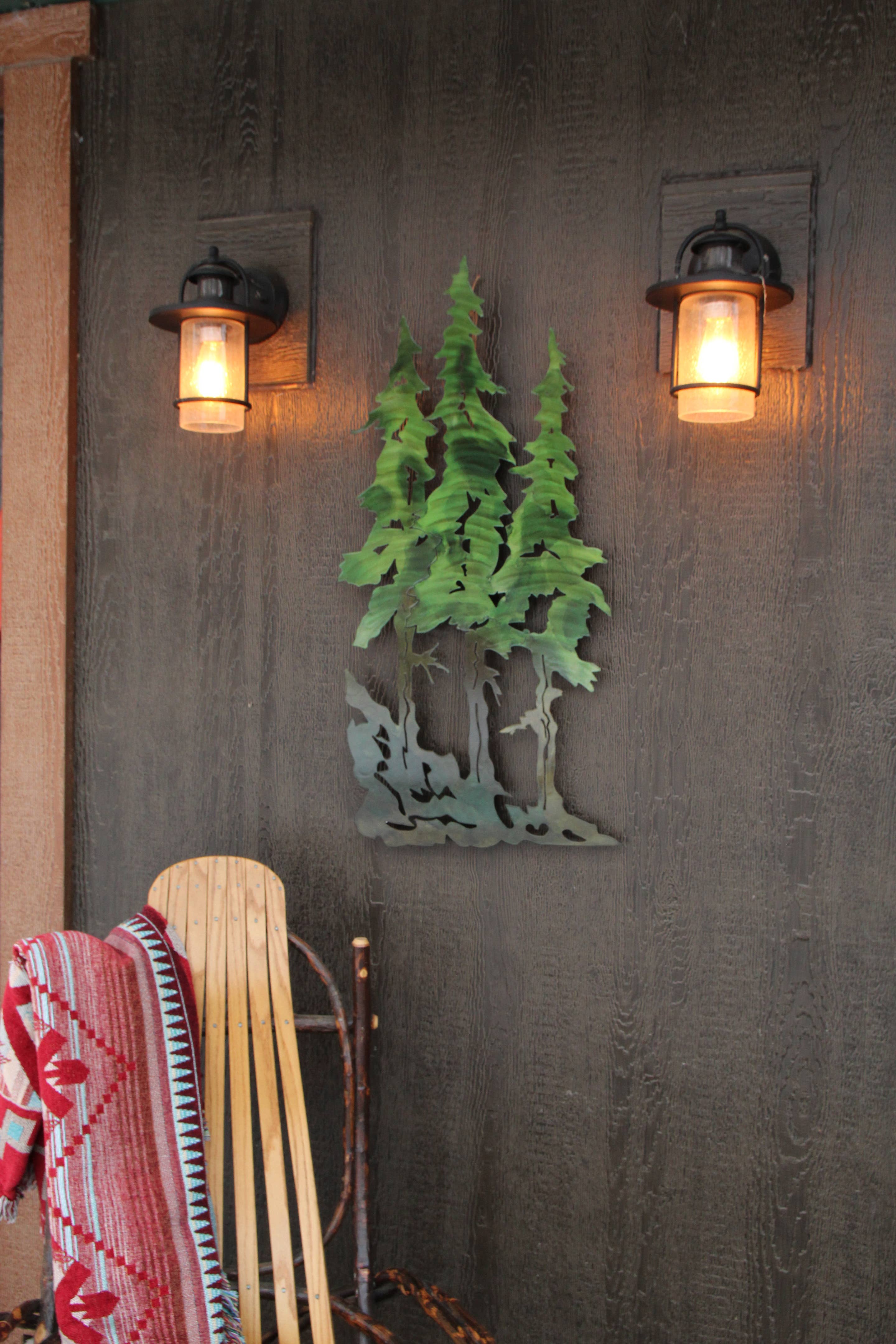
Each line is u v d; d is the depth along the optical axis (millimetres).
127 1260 1381
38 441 1918
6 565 1936
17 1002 1429
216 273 1658
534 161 1687
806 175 1549
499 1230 1732
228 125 1839
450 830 1701
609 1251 1680
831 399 1562
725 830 1615
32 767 1928
